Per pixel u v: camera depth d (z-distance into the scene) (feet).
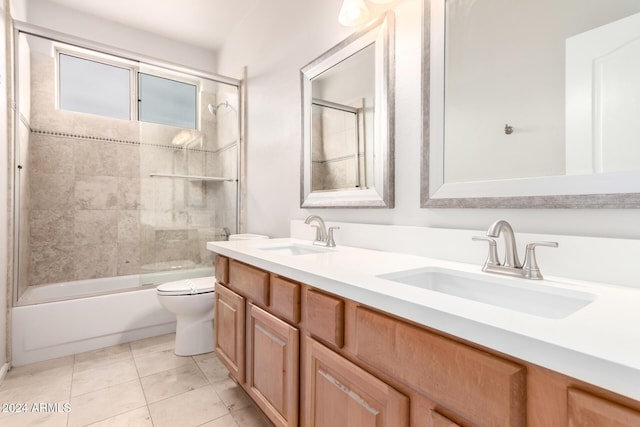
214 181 9.31
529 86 3.04
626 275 2.40
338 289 2.62
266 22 7.50
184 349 6.36
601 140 2.60
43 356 6.12
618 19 2.52
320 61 5.67
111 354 6.41
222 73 9.98
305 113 6.07
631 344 1.35
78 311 6.51
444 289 3.16
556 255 2.77
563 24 2.82
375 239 4.54
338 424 2.70
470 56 3.51
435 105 3.80
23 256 6.88
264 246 5.20
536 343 1.43
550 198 2.87
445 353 1.82
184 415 4.47
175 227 8.70
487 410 1.62
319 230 5.24
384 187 4.47
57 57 8.20
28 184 7.44
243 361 4.36
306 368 3.15
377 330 2.28
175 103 8.87
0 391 5.04
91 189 8.63
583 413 1.30
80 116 8.46
